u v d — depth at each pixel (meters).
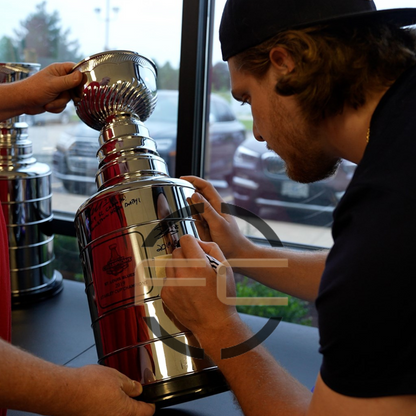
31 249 1.07
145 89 0.71
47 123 1.44
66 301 1.11
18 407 0.52
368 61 0.53
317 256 0.87
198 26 1.08
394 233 0.45
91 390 0.55
